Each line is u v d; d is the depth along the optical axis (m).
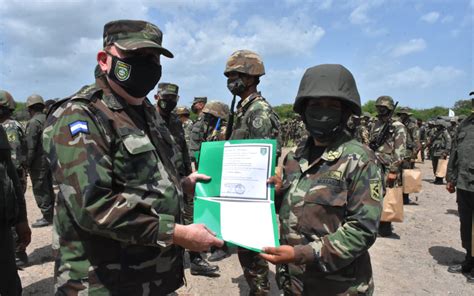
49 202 6.40
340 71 1.93
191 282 4.35
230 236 1.95
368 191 1.82
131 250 1.75
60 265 1.73
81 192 1.54
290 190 2.10
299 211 2.00
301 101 2.03
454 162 4.90
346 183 1.89
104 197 1.58
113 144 1.70
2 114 4.68
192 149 6.81
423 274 4.69
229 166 2.17
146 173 1.73
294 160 2.19
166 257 1.88
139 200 1.69
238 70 3.29
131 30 1.78
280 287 2.19
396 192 5.87
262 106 3.30
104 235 1.62
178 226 1.72
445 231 6.59
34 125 6.00
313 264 1.84
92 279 1.69
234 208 2.04
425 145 17.30
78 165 1.57
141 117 1.90
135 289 1.77
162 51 1.79
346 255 1.77
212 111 5.89
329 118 1.94
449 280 4.52
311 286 1.97
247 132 3.34
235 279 4.45
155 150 1.84
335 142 2.02
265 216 1.96
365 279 1.98
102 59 1.82
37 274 4.52
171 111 4.59
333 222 1.89
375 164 1.89
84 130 1.62
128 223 1.58
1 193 2.62
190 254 4.55
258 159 2.10
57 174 1.60
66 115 1.66
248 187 2.07
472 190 4.46
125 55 1.75
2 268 2.66
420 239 6.10
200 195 2.21
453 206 8.62
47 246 5.48
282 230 2.13
